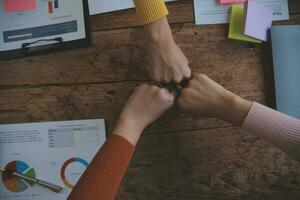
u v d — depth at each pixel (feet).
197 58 2.87
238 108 2.45
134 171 2.83
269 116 2.39
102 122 2.86
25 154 2.89
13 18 2.96
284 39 2.77
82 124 2.88
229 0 2.85
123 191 2.83
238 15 2.84
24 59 2.95
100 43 2.91
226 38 2.87
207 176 2.80
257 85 2.85
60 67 2.93
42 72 2.93
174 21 2.89
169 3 2.90
